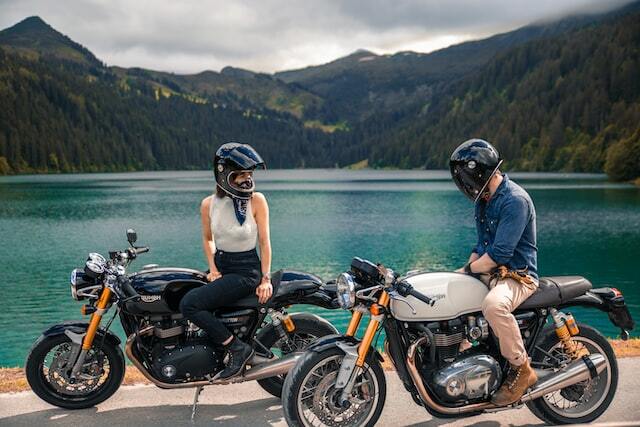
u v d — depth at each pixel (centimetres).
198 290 453
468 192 436
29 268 2778
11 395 510
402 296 398
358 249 3356
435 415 413
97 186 12481
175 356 454
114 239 3922
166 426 445
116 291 462
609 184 11181
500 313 405
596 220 5078
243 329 473
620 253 3259
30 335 1534
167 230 4447
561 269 2756
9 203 7538
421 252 3231
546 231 4328
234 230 461
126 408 482
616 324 457
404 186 12469
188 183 14262
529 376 411
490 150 431
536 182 12094
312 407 414
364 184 13762
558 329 444
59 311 1822
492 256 421
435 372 410
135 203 7488
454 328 414
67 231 4419
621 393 496
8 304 1930
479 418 461
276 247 3466
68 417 463
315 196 9081
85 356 473
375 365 422
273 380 503
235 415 467
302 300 484
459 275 423
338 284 402
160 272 472
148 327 464
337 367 426
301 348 492
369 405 425
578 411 454
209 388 527
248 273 464
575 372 436
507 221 421
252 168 458
